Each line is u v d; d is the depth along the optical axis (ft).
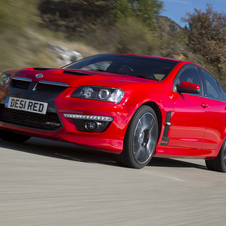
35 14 52.75
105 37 65.46
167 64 19.19
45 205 6.99
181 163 23.02
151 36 71.72
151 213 7.77
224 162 22.48
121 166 15.43
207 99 20.04
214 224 7.78
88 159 15.74
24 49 40.29
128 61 19.38
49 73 15.66
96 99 14.42
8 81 16.26
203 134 19.63
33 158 12.69
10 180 8.64
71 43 57.72
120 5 71.10
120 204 8.18
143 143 15.67
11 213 6.12
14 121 15.71
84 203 7.67
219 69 95.35
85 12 70.69
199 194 11.68
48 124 14.83
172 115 16.85
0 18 40.01
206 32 99.55
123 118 14.49
